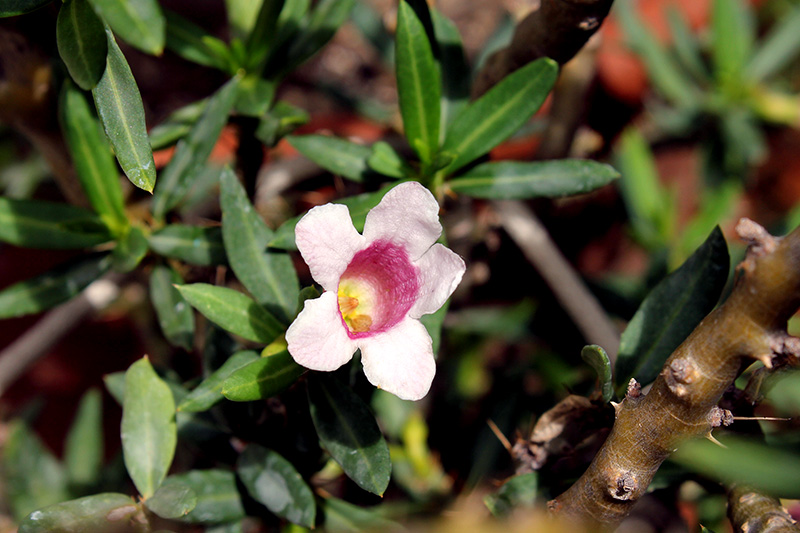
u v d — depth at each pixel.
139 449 0.24
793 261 0.20
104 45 0.22
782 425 0.25
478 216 0.30
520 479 0.24
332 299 0.22
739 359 0.20
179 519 0.24
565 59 0.25
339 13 0.26
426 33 0.25
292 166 0.31
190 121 0.26
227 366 0.23
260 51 0.26
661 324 0.24
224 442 0.25
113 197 0.25
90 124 0.25
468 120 0.25
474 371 0.31
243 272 0.24
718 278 0.23
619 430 0.21
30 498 0.29
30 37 0.25
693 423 0.21
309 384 0.23
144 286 0.31
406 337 0.22
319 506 0.25
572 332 0.31
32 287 0.25
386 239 0.22
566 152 0.31
